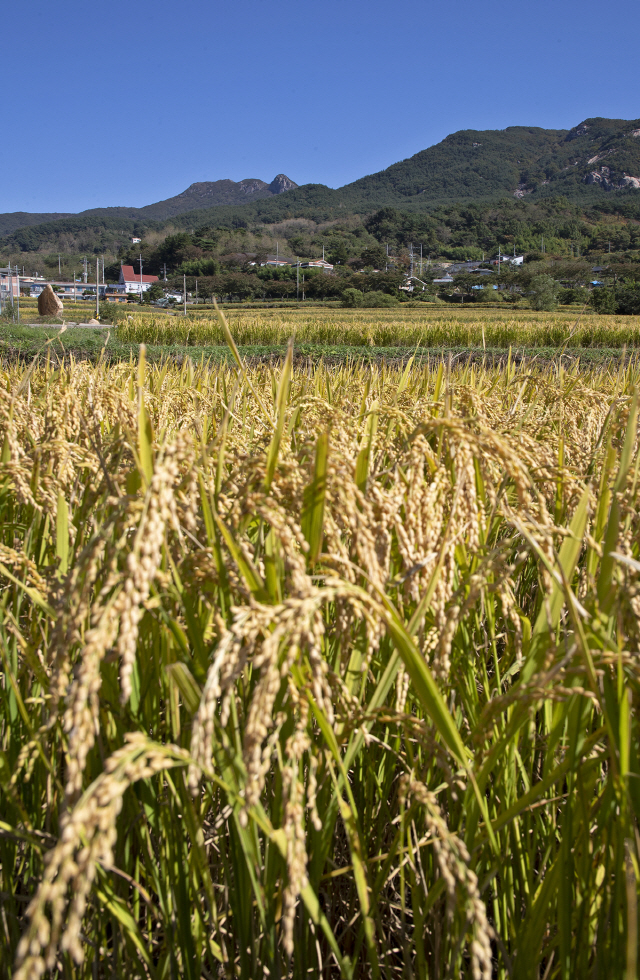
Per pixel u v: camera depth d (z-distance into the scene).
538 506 1.41
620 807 0.94
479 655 1.56
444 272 166.75
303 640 0.92
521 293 109.75
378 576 1.02
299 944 1.21
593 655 0.98
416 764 1.39
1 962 1.26
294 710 1.01
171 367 4.95
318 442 1.03
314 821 0.94
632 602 1.03
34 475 1.51
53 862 0.65
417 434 1.23
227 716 1.04
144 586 0.80
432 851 1.34
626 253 152.50
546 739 1.37
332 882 1.53
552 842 1.31
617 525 1.09
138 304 116.94
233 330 29.44
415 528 1.18
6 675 1.33
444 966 1.25
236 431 2.39
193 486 1.14
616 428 2.08
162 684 1.28
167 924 1.18
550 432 2.77
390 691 1.44
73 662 1.27
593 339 27.97
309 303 111.56
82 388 2.58
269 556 1.03
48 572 1.34
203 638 1.13
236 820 1.05
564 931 1.05
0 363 5.02
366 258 152.12
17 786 1.38
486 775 1.06
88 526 1.67
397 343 29.48
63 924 1.22
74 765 0.75
